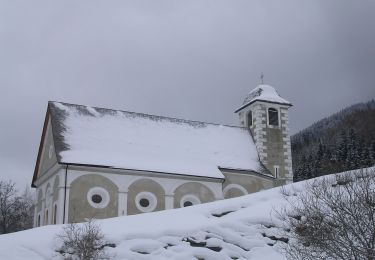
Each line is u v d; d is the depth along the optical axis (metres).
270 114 42.34
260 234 18.39
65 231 16.70
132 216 19.84
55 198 30.53
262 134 40.50
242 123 43.38
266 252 17.55
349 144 64.56
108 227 17.83
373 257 11.23
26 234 17.09
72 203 29.12
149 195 31.48
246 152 39.34
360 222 11.94
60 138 31.41
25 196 67.12
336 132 100.62
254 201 21.52
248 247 17.70
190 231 17.80
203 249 17.02
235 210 20.77
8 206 52.88
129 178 31.20
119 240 16.58
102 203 29.98
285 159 40.81
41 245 16.02
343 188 15.84
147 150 34.00
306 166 62.56
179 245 17.09
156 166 32.41
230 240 17.84
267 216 19.08
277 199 21.39
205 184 33.59
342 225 12.08
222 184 35.00
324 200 14.94
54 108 33.69
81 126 33.31
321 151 68.69
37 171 35.97
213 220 19.20
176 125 38.16
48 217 31.56
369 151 60.94
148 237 17.03
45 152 34.81
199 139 37.94
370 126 95.56
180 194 32.56
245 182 36.31
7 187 52.91
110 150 32.31
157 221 18.91
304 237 13.61
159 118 37.88
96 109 35.59
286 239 17.89
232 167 36.16
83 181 29.83
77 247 15.48
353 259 11.71
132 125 35.78
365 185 13.57
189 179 33.06
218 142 38.72
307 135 110.25
